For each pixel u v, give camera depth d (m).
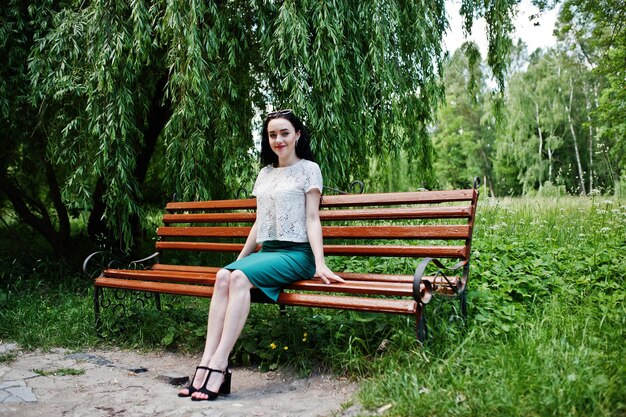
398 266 4.33
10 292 5.05
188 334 3.65
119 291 5.07
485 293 3.34
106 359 3.39
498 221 5.63
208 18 5.17
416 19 5.43
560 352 2.37
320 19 4.68
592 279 3.62
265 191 3.14
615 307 3.09
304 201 3.09
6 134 5.94
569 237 4.82
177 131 5.00
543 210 6.14
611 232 4.64
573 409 1.89
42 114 5.36
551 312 3.07
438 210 3.09
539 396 1.99
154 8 4.75
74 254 6.88
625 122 14.48
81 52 4.97
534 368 2.23
